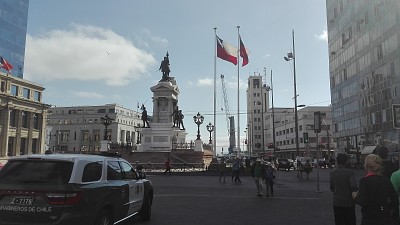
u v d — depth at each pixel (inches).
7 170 283.1
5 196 269.3
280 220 445.7
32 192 265.9
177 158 1916.8
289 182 1127.6
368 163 209.2
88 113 5270.7
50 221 261.9
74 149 5177.2
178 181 1120.8
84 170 292.8
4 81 3011.8
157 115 2247.8
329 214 489.4
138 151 2041.1
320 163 2519.7
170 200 638.5
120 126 5196.9
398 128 357.1
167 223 421.4
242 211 515.5
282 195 729.0
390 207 197.2
